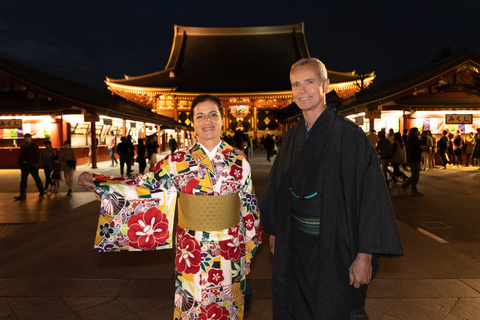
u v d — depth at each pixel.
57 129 17.89
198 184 2.02
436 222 6.17
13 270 3.94
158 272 3.89
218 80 41.88
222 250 2.02
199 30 48.06
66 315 2.93
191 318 2.02
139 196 2.14
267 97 39.91
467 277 3.63
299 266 2.06
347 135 1.90
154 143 15.35
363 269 1.78
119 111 18.98
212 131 2.08
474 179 11.52
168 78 41.97
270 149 20.77
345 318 1.87
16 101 17.86
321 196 1.90
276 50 47.31
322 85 2.06
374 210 1.78
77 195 9.40
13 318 2.88
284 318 2.08
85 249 4.71
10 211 7.37
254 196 2.24
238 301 2.12
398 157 10.62
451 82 17.09
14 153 17.33
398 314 2.89
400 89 16.34
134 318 2.88
